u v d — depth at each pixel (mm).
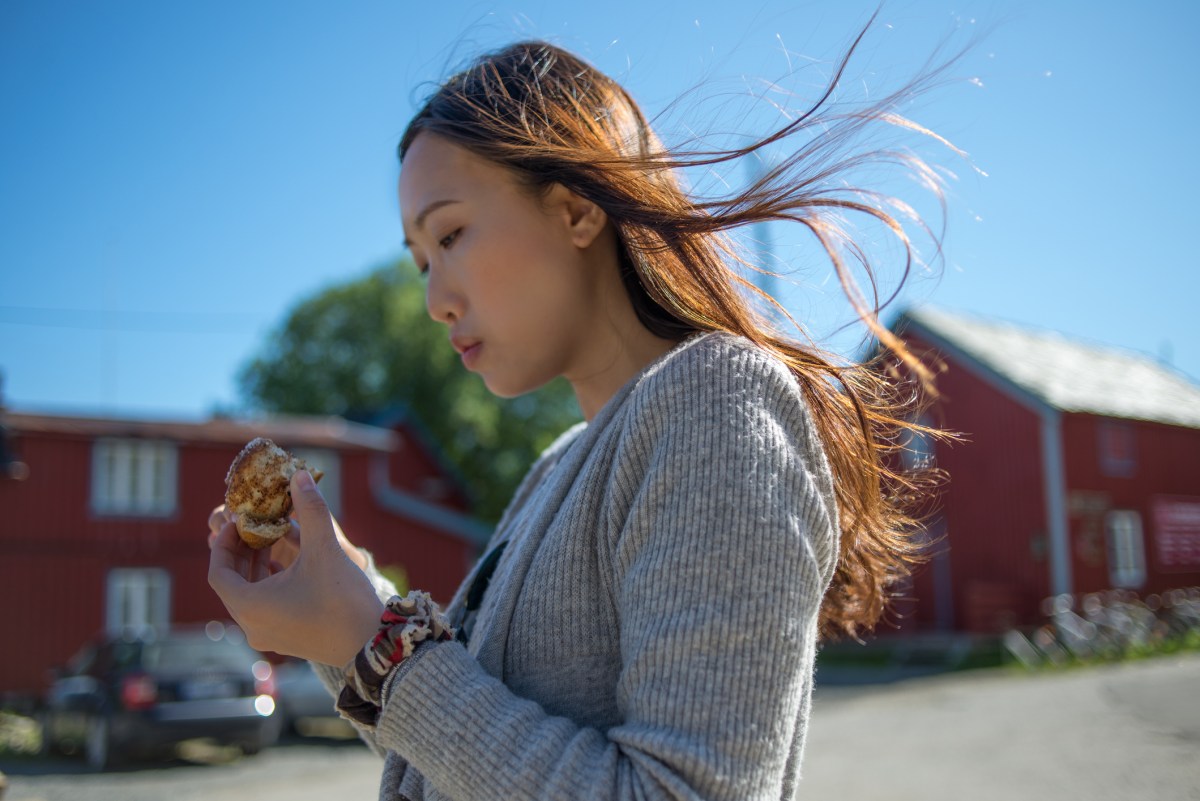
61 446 21125
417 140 1306
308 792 10102
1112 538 23453
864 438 1324
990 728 10648
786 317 1321
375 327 43250
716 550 936
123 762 12984
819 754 9711
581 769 888
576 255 1267
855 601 1489
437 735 933
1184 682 13578
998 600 22266
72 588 20812
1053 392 23172
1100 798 6832
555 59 1346
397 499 24812
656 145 1371
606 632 1055
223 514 1384
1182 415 25688
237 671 12969
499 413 40531
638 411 1061
